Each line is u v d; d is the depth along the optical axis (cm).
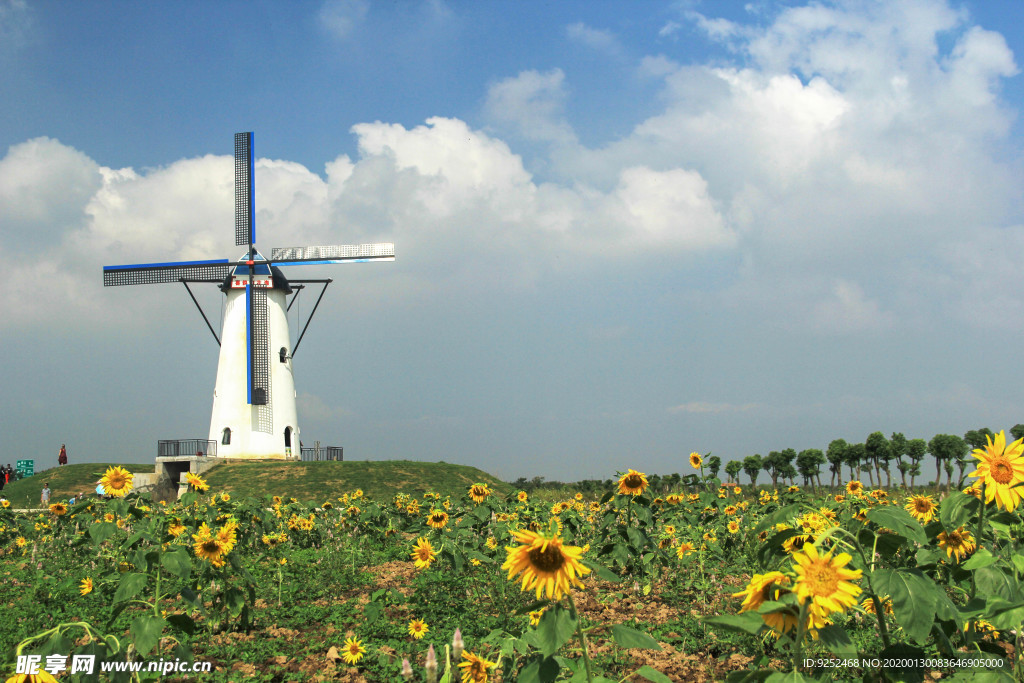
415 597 904
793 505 407
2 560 1296
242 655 712
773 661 583
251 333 4350
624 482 865
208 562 724
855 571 279
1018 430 2009
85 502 952
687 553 892
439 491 3812
